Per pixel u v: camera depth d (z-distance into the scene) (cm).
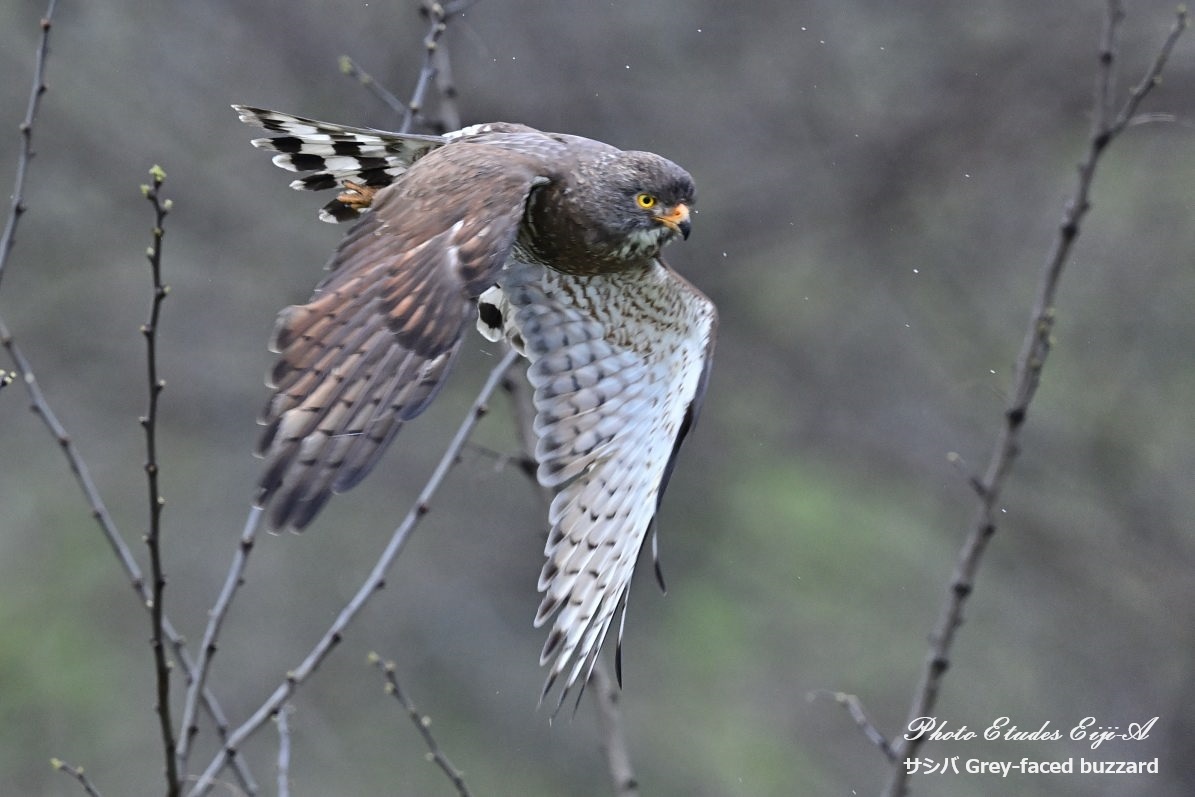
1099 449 1609
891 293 1683
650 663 1606
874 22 1638
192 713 644
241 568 657
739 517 1673
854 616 1634
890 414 1678
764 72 1644
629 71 1612
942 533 1652
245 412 1653
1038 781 1483
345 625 675
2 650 1475
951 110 1634
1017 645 1585
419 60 1562
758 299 1714
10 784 1426
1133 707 1523
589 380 744
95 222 1675
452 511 1619
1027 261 1672
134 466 1628
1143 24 1596
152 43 1641
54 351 1659
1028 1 1628
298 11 1609
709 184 1645
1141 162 1639
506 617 1602
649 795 1529
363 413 516
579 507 710
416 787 1506
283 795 665
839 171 1644
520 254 767
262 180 1680
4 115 1641
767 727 1574
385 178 743
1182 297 1639
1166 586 1573
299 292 1675
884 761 1545
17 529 1580
